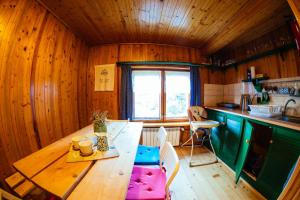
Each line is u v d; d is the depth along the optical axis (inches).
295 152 53.4
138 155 70.5
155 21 87.4
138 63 119.2
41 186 30.2
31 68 69.3
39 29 73.0
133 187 47.3
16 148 60.9
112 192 28.8
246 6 71.3
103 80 120.8
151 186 48.0
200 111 119.2
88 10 77.2
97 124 61.8
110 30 99.4
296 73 75.8
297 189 29.7
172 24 90.8
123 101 117.6
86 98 120.8
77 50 107.4
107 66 120.6
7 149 57.3
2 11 56.9
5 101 57.7
